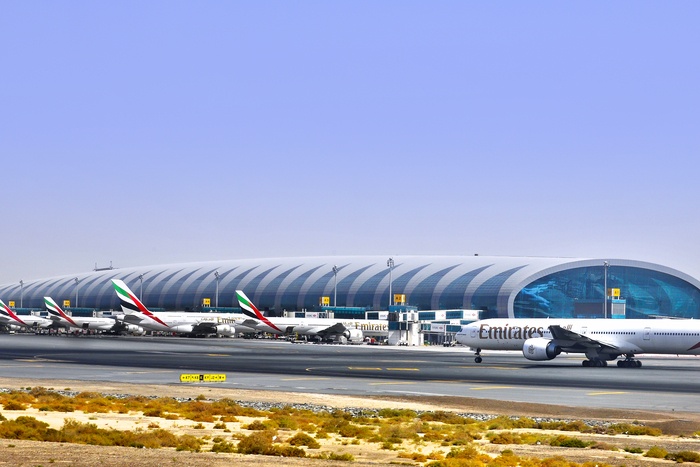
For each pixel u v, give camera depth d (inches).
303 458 1638.8
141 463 1441.9
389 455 1759.4
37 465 1391.5
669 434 2244.1
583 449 1904.5
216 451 1723.7
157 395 3127.5
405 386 3634.4
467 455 1749.5
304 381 3855.8
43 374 4074.8
